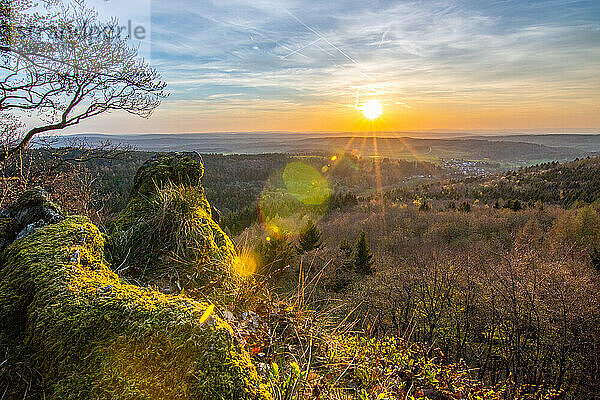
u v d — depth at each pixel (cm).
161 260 320
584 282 1210
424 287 1273
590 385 836
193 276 302
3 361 144
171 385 126
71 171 952
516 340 960
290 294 342
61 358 139
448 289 1246
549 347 927
